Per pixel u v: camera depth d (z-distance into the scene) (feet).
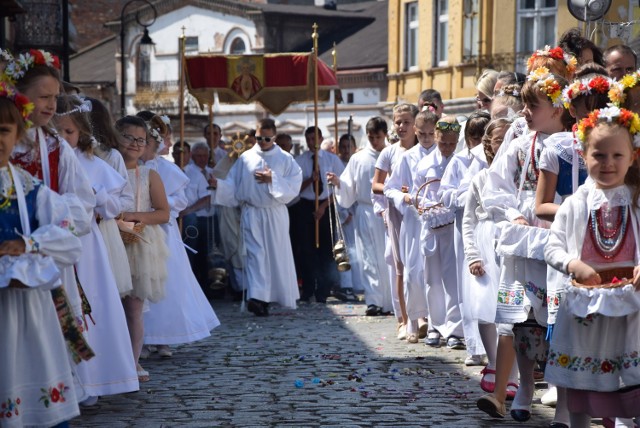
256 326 41.81
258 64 53.26
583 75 25.58
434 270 34.60
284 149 55.98
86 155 25.02
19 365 18.51
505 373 23.66
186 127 149.69
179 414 24.62
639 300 18.86
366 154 45.57
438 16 117.29
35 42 84.02
